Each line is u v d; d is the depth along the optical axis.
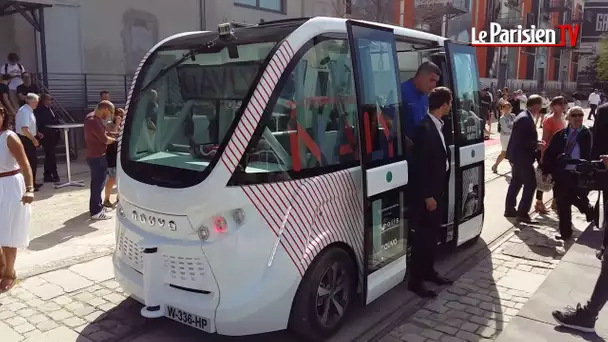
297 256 3.48
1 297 4.50
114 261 4.09
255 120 3.35
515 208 7.31
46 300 4.47
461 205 5.52
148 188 3.53
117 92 14.40
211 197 3.25
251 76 3.59
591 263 5.36
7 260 4.66
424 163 4.35
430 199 4.39
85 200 8.19
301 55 3.58
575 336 3.87
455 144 5.28
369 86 3.93
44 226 6.71
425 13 29.61
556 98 7.05
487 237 6.39
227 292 3.33
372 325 4.13
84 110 13.48
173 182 3.43
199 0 15.52
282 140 3.50
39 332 3.94
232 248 3.28
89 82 13.81
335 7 19.70
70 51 13.37
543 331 3.95
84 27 13.52
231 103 3.63
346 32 3.94
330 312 3.89
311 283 3.58
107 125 7.41
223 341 3.88
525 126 6.84
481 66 38.75
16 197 4.57
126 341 3.87
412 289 4.70
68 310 4.31
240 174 3.28
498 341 3.80
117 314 4.26
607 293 3.80
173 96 3.97
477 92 5.80
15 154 4.51
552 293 4.63
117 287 4.77
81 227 6.69
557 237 6.37
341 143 3.90
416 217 4.49
